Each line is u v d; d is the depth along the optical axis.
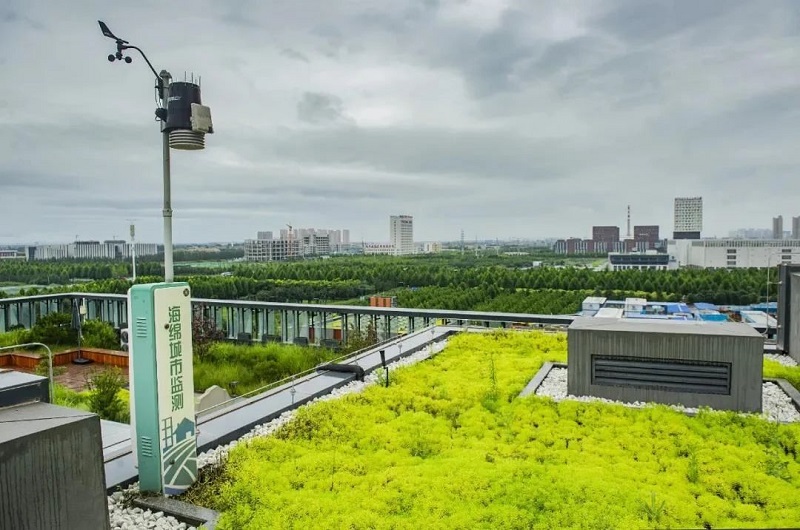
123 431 5.45
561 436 4.88
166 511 3.67
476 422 5.27
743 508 3.49
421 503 3.58
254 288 34.06
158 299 3.83
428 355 8.34
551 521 3.28
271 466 4.29
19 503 2.55
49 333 11.23
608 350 6.11
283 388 6.41
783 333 8.72
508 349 8.67
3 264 42.34
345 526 3.31
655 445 4.66
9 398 3.58
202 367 9.14
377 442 4.82
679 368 5.90
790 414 5.55
